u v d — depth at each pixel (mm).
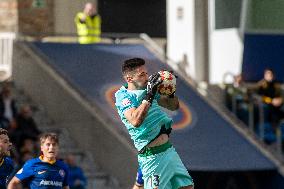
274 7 61750
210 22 62625
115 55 62438
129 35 64625
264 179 57656
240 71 62031
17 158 48500
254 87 60469
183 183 25172
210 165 54562
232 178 57188
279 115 59219
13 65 60188
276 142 58812
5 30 65812
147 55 63062
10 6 66062
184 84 61500
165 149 25156
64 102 56781
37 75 58531
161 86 24531
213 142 56875
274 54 62375
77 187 48656
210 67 62719
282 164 57000
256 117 60031
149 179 25375
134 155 52406
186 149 55594
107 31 70812
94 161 55031
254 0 61156
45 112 57844
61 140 55875
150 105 24281
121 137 53625
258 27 61500
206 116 59031
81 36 63344
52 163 31812
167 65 62375
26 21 66562
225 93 61500
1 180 30969
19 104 58156
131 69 24922
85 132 55625
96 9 69375
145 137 25031
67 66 60000
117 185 53562
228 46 61938
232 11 61688
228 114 59594
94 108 55406
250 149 57156
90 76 59406
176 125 57594
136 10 71625
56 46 62344
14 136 51125
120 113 25359
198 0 62875
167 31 67750
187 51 63594
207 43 62938
